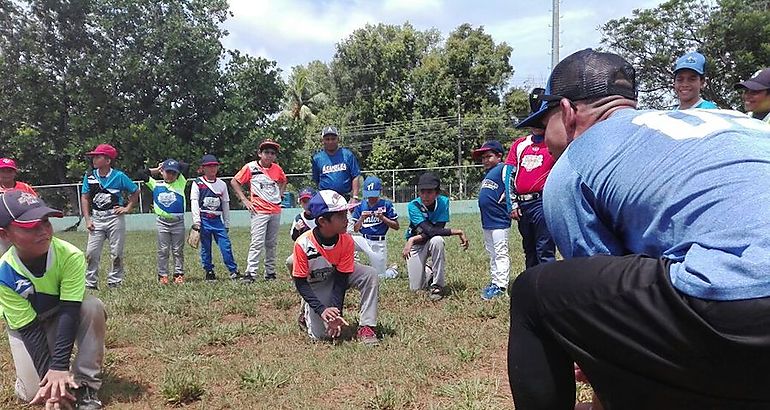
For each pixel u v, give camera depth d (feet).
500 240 20.13
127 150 90.27
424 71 135.74
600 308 4.83
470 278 23.73
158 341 15.99
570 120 5.99
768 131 5.17
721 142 4.89
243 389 12.42
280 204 28.19
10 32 93.04
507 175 19.17
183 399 12.04
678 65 15.55
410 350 14.37
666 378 4.62
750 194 4.52
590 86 5.93
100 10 93.86
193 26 96.94
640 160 5.07
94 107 93.35
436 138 127.34
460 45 134.51
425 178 20.92
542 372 5.33
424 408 11.13
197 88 96.89
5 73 92.43
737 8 102.89
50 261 10.86
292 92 154.10
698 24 106.22
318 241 15.24
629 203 5.07
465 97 134.82
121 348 15.78
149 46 94.53
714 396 4.55
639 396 4.88
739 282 4.24
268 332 16.93
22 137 91.56
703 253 4.49
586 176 5.37
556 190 5.65
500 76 134.62
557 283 5.18
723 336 4.26
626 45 109.91
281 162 96.78
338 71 152.25
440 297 20.58
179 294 22.57
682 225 4.71
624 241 5.35
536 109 6.85
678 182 4.79
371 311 15.57
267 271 28.07
